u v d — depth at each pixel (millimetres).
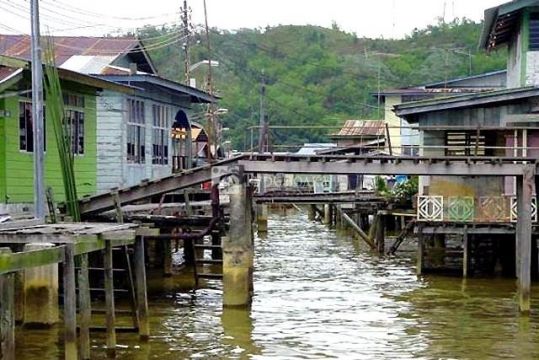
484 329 19469
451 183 28953
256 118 79312
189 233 23797
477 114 28953
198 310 21562
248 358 16281
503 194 28484
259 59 89250
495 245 28859
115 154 29609
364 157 21625
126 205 24203
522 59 29188
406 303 23125
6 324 11164
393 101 52750
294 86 84750
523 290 21250
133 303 17828
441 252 30781
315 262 33375
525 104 28328
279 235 47219
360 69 87625
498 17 29656
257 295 24391
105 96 29547
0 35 35125
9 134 21219
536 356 16750
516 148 23688
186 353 16531
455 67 84312
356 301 23438
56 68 21469
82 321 14289
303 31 98938
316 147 65250
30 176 22359
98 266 21203
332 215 54094
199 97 38031
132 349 16625
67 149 21578
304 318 20688
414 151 40781
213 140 45562
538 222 26375
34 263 11555
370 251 37594
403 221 39000
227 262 21625
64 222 19625
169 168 35594
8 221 16750
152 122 33281
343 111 81875
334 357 16547
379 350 17203
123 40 36562
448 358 16547
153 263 29000
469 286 26281
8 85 19906
